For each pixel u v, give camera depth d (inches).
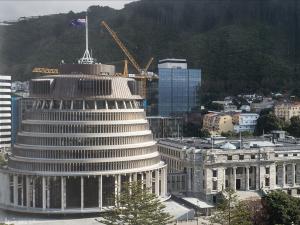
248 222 7780.5
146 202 7795.3
